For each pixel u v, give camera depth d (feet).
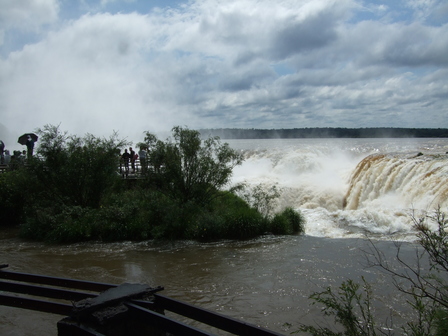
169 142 51.24
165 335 11.76
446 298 13.93
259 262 33.99
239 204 53.31
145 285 12.83
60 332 10.82
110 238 44.19
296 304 24.39
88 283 14.39
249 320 22.35
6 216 55.36
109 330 10.58
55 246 41.88
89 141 54.39
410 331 19.07
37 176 51.83
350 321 14.05
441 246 13.50
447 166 55.57
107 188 55.26
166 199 48.83
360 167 75.05
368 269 30.55
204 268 32.76
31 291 13.75
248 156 126.93
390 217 48.96
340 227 48.78
